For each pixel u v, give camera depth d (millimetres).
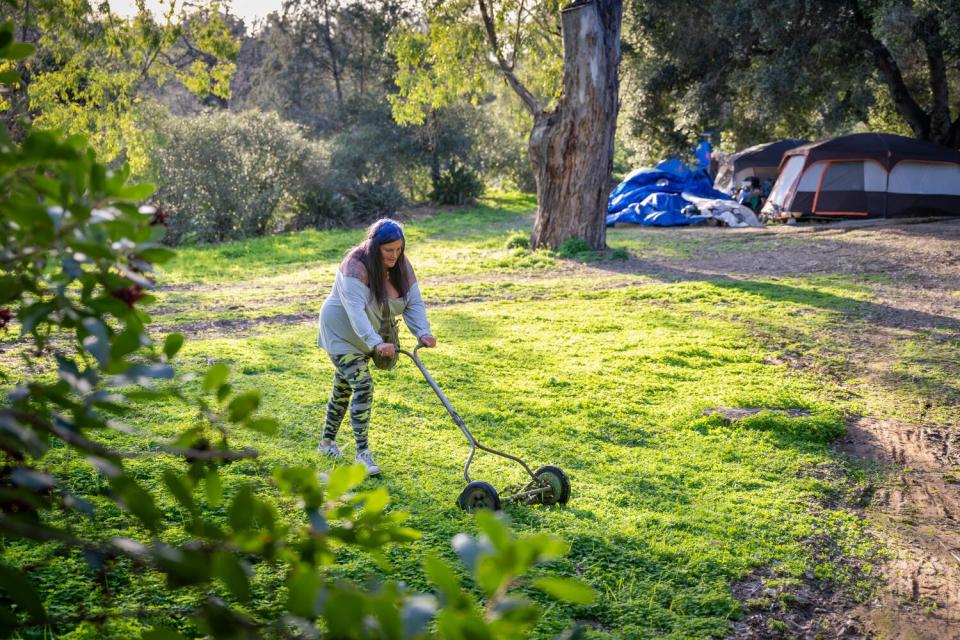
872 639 4008
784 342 10328
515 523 4742
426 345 5332
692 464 6199
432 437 6352
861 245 18344
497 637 1069
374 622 1111
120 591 3477
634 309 12461
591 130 18328
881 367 9211
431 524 4598
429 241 22500
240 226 24109
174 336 1505
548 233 18953
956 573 4715
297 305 12789
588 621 3854
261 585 3533
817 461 6383
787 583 4441
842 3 22422
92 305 1546
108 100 14742
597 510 5098
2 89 10984
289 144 26109
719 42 26031
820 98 25906
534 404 7453
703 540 4840
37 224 1365
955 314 11750
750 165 28328
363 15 37188
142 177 22938
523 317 11812
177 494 1327
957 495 5895
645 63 27797
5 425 1301
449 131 33375
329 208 27125
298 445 5781
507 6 20094
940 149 23000
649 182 26875
